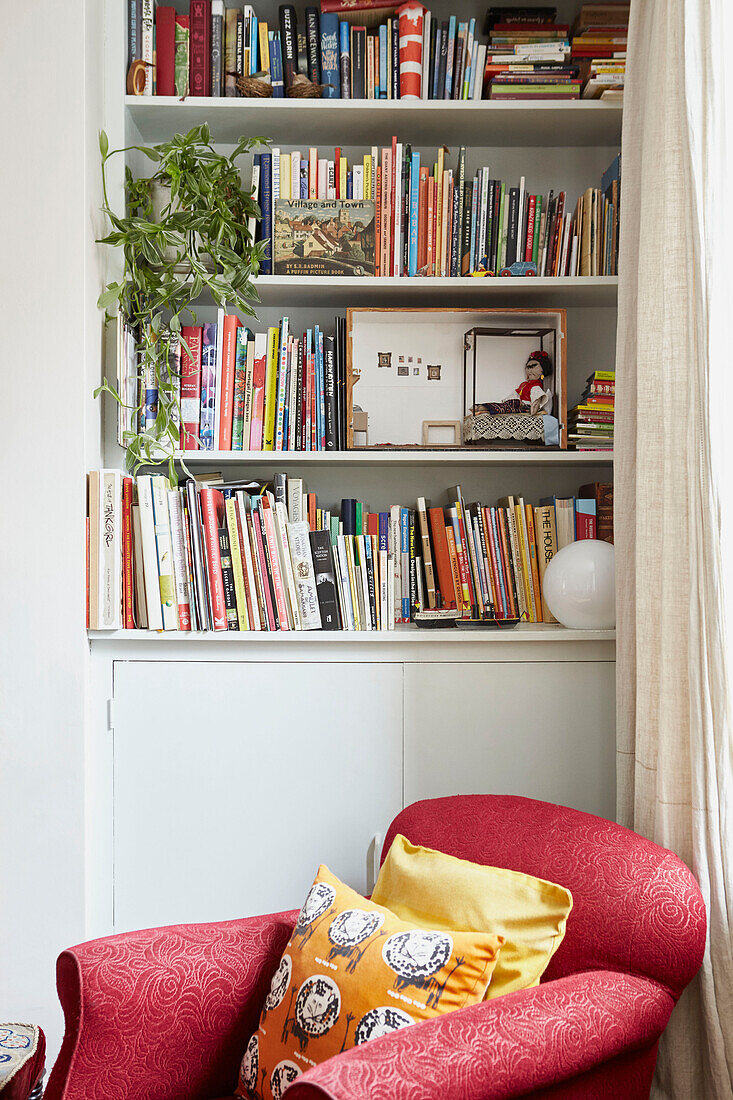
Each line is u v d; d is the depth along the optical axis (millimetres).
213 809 2033
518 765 2066
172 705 2025
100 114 2037
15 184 1912
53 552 1928
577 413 2213
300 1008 1214
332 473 2443
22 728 1935
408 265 2199
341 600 2070
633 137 1858
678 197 1607
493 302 2363
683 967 1220
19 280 1914
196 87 2154
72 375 1921
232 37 2182
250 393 2150
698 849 1484
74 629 1933
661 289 1662
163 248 2033
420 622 2086
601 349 2447
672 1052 1549
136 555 2018
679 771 1569
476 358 2275
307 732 2039
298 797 2041
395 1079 944
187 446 2127
